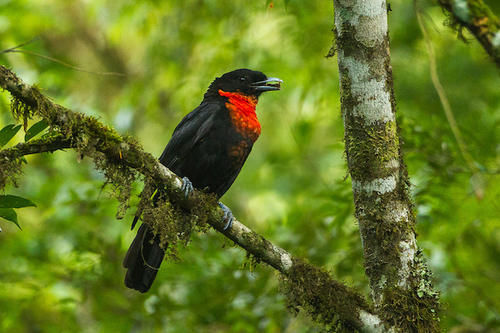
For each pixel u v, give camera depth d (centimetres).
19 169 631
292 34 1437
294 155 1622
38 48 1440
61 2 1806
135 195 1008
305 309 693
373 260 656
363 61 667
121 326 1095
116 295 1104
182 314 1079
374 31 668
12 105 620
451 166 1041
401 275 646
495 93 1299
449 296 1060
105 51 1891
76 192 1159
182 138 917
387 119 665
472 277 1149
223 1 1483
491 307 1021
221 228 738
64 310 1120
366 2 668
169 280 1107
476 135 1099
